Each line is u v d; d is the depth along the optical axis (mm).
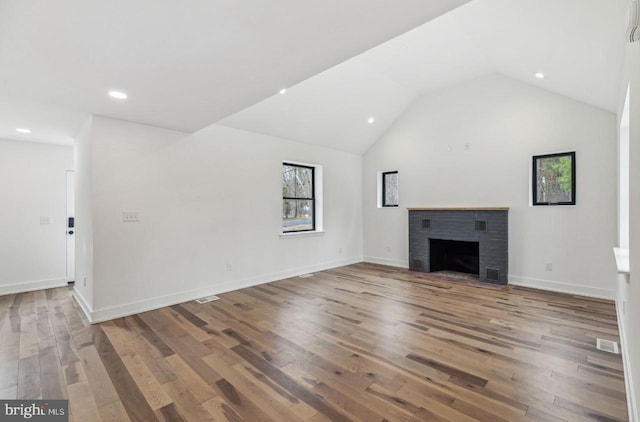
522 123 4664
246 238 4766
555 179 4430
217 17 1664
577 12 2135
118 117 3432
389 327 3129
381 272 5746
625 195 3160
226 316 3482
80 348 2709
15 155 4527
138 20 1677
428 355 2539
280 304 3895
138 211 3656
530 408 1863
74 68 2246
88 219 3502
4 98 2840
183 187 4047
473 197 5172
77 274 4184
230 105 3074
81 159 3863
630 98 1839
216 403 1947
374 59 4371
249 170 4812
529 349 2623
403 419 1786
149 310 3699
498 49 3641
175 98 2873
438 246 5793
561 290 4336
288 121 4938
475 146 5141
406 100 5750
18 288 4543
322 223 6070
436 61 4461
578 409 1850
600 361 2410
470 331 3014
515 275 4758
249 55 2102
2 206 4430
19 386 2145
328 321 3303
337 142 6062
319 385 2131
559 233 4352
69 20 1661
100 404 1947
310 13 1647
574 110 4223
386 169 6402
